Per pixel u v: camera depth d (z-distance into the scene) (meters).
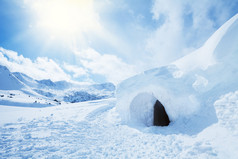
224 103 4.33
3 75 135.00
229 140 3.42
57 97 182.38
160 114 7.80
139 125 6.93
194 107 5.33
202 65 5.86
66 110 12.45
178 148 3.90
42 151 4.07
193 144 3.80
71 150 4.12
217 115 4.34
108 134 5.91
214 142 3.59
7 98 41.72
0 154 3.85
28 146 4.37
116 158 3.65
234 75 4.63
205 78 5.38
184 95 5.76
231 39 4.98
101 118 9.07
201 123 4.67
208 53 5.75
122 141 4.95
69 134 5.87
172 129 5.38
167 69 7.28
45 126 7.12
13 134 5.75
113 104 14.34
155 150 3.98
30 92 121.56
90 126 7.29
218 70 5.12
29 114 10.96
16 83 140.25
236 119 3.74
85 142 4.89
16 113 11.69
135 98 7.98
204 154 3.29
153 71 7.64
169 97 6.45
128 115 7.66
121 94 8.24
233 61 4.83
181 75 6.39
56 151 4.09
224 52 5.13
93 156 3.77
